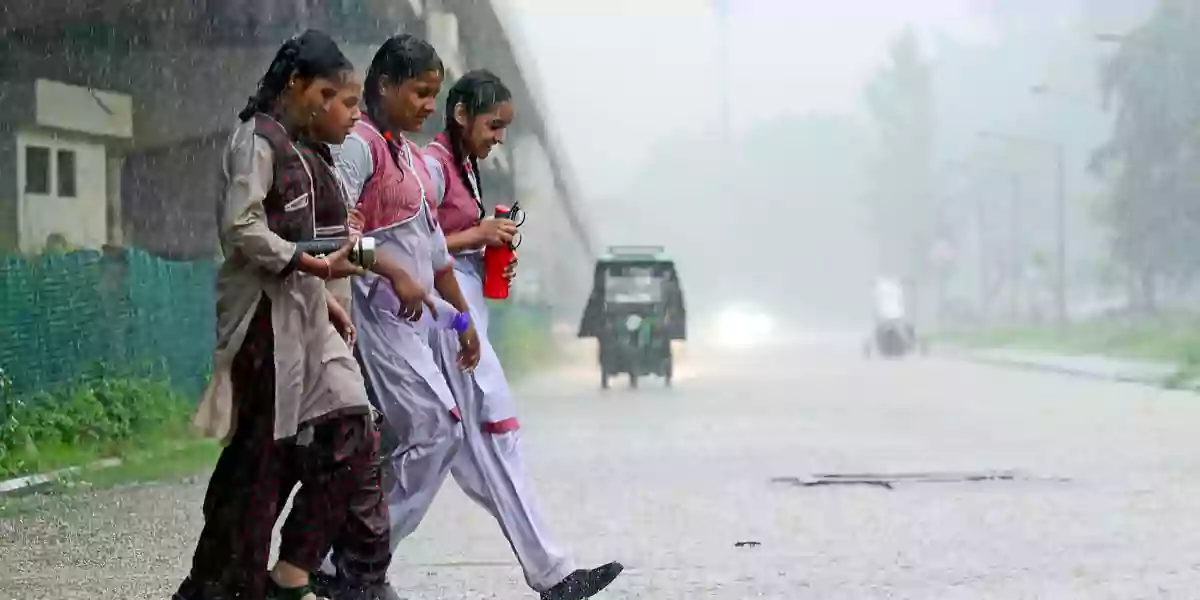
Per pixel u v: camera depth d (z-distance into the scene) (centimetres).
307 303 1027
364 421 1048
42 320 3209
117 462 2836
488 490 1226
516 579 1535
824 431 3812
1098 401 5241
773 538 1834
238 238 998
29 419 2894
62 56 4550
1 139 4512
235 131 1036
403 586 1495
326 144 1066
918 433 3716
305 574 1054
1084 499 2230
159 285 3725
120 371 3425
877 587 1480
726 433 3762
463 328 1210
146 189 4800
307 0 4388
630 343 6588
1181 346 8938
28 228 4547
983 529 1903
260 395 1021
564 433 3797
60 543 1823
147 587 1481
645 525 1972
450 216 1241
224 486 1038
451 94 1255
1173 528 1908
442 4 4828
